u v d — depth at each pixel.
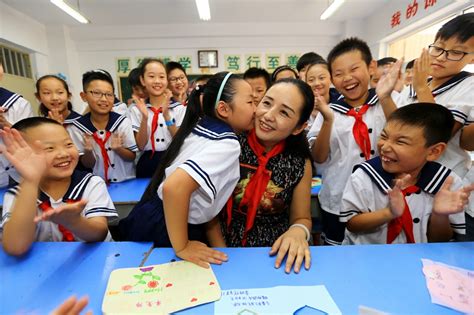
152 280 0.62
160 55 5.51
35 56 4.92
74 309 0.44
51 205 0.91
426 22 3.59
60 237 0.95
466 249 0.74
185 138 0.85
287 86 0.83
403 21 3.88
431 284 0.60
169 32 5.34
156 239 0.82
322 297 0.56
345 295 0.57
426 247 0.76
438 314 0.52
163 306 0.54
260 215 0.96
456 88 1.09
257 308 0.54
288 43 5.49
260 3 4.45
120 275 0.64
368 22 4.94
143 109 1.99
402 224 0.89
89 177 0.99
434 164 0.90
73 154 0.93
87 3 4.30
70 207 0.73
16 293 0.60
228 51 5.50
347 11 4.73
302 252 0.71
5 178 1.68
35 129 0.87
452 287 0.59
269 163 0.93
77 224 0.78
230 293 0.58
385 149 0.87
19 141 0.74
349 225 0.99
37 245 0.79
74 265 0.70
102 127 1.89
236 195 0.93
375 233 0.96
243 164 0.93
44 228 0.93
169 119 2.06
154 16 4.90
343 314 0.52
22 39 4.52
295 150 0.96
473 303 0.55
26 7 4.37
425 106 0.85
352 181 0.98
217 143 0.74
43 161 0.77
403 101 1.28
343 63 1.22
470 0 2.86
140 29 5.32
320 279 0.62
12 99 1.83
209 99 0.82
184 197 0.69
